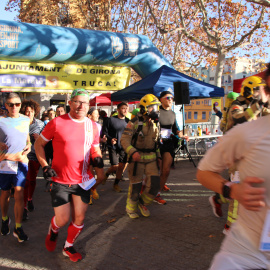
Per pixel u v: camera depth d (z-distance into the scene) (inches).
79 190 131.5
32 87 412.2
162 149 219.0
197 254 139.3
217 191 62.2
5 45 373.4
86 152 131.0
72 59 418.3
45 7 906.7
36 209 216.5
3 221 166.6
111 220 188.1
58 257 140.6
